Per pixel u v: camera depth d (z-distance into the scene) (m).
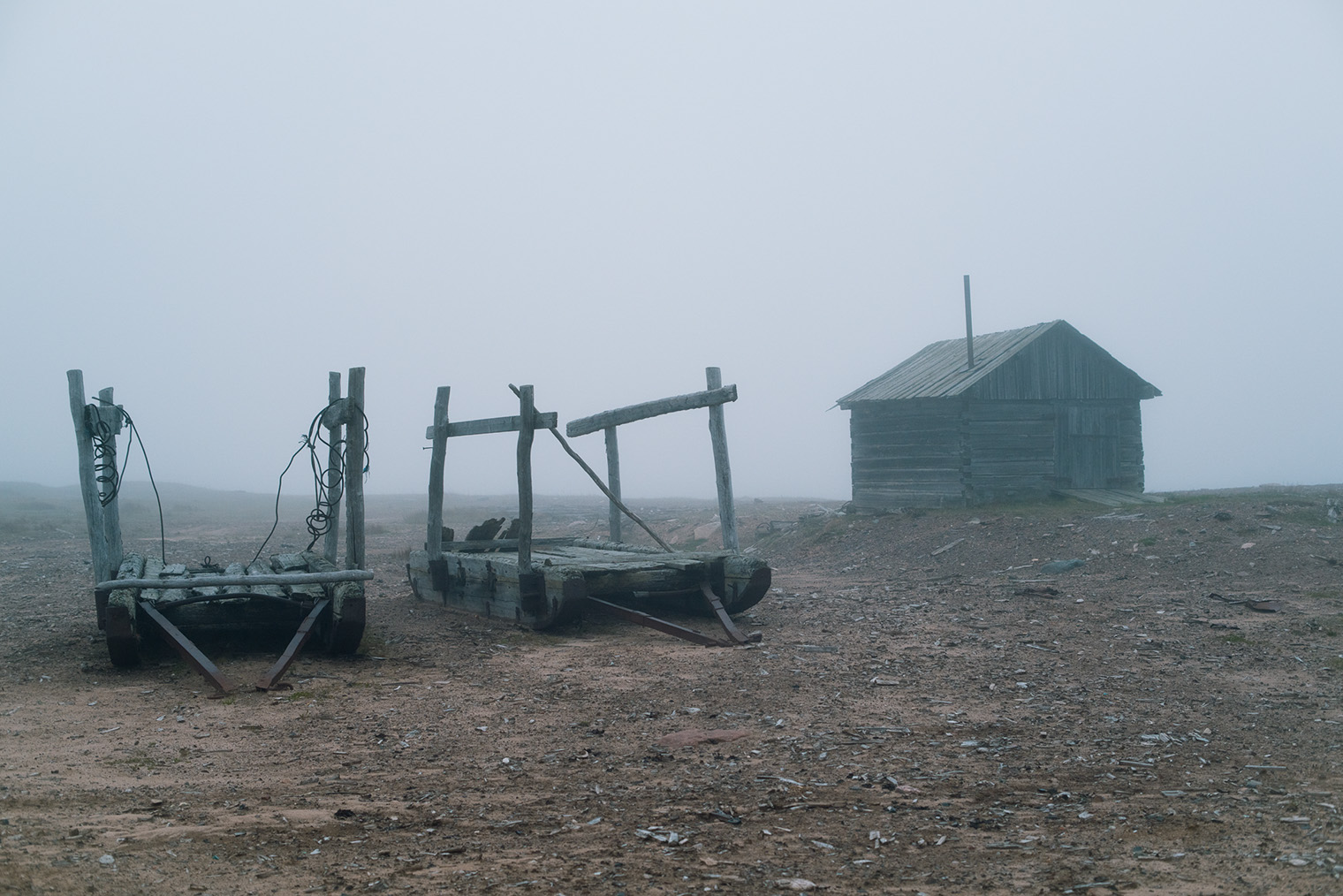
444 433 13.20
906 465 22.56
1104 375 22.92
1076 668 8.39
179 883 3.90
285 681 8.27
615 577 10.88
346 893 3.83
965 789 5.20
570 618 10.65
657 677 8.38
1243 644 9.20
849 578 16.31
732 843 4.42
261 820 4.73
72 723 6.82
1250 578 13.26
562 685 8.14
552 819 4.78
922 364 24.73
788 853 4.29
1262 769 5.46
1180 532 16.06
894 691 7.70
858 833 4.54
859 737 6.33
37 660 9.04
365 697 7.73
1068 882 3.90
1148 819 4.65
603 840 4.46
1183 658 8.72
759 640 10.04
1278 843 4.26
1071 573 14.88
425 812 4.90
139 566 10.36
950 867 4.10
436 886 3.91
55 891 3.71
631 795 5.16
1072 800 4.99
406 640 10.48
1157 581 13.70
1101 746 6.02
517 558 12.05
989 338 24.19
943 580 15.12
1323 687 7.52
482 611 12.17
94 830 4.51
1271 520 16.23
